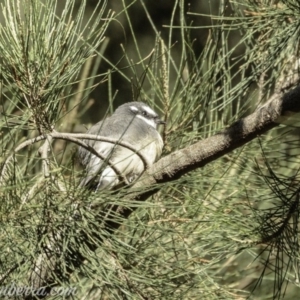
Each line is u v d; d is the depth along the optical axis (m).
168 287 5.72
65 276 5.16
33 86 5.55
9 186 4.99
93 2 12.65
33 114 5.56
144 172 6.11
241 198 6.44
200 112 7.08
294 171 7.04
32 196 5.14
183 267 5.94
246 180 6.55
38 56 5.56
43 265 5.20
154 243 5.87
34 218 5.09
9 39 5.51
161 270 5.96
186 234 6.14
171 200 6.50
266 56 7.05
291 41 6.90
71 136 5.54
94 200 5.25
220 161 6.76
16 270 5.09
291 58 7.28
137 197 6.07
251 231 5.72
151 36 12.95
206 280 5.92
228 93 6.98
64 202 5.17
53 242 5.16
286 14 6.71
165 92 7.07
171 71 11.80
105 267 5.32
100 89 12.52
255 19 6.89
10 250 5.04
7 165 5.27
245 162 6.85
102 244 5.29
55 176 5.18
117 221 5.36
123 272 5.45
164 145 7.24
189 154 6.02
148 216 6.32
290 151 7.14
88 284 6.18
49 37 5.59
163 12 13.00
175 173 6.05
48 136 5.48
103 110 12.41
